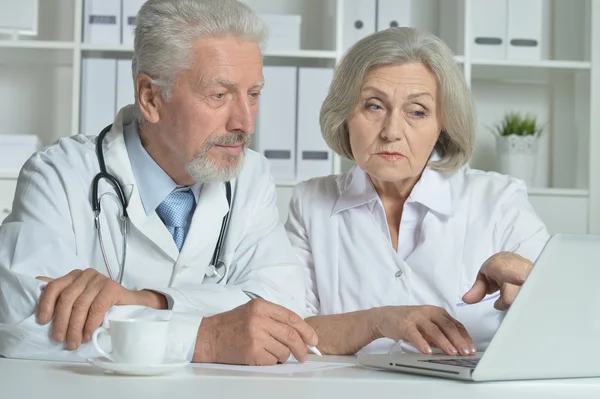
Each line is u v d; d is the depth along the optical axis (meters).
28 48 3.25
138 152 1.65
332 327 1.59
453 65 1.83
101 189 1.62
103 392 0.95
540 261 1.00
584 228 3.46
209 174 1.57
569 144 3.74
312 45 3.69
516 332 1.03
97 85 3.25
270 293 1.60
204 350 1.29
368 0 3.37
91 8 3.28
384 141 1.79
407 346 1.76
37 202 1.59
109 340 1.29
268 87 3.28
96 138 1.75
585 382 1.09
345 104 1.84
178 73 1.54
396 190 1.94
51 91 3.60
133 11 3.29
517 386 1.06
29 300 1.33
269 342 1.28
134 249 1.64
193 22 1.53
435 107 1.82
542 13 3.70
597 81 3.50
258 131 3.28
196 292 1.48
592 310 1.05
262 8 3.67
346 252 1.93
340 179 2.04
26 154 3.18
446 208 1.91
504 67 3.50
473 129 1.89
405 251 1.94
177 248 1.66
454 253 1.89
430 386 1.04
